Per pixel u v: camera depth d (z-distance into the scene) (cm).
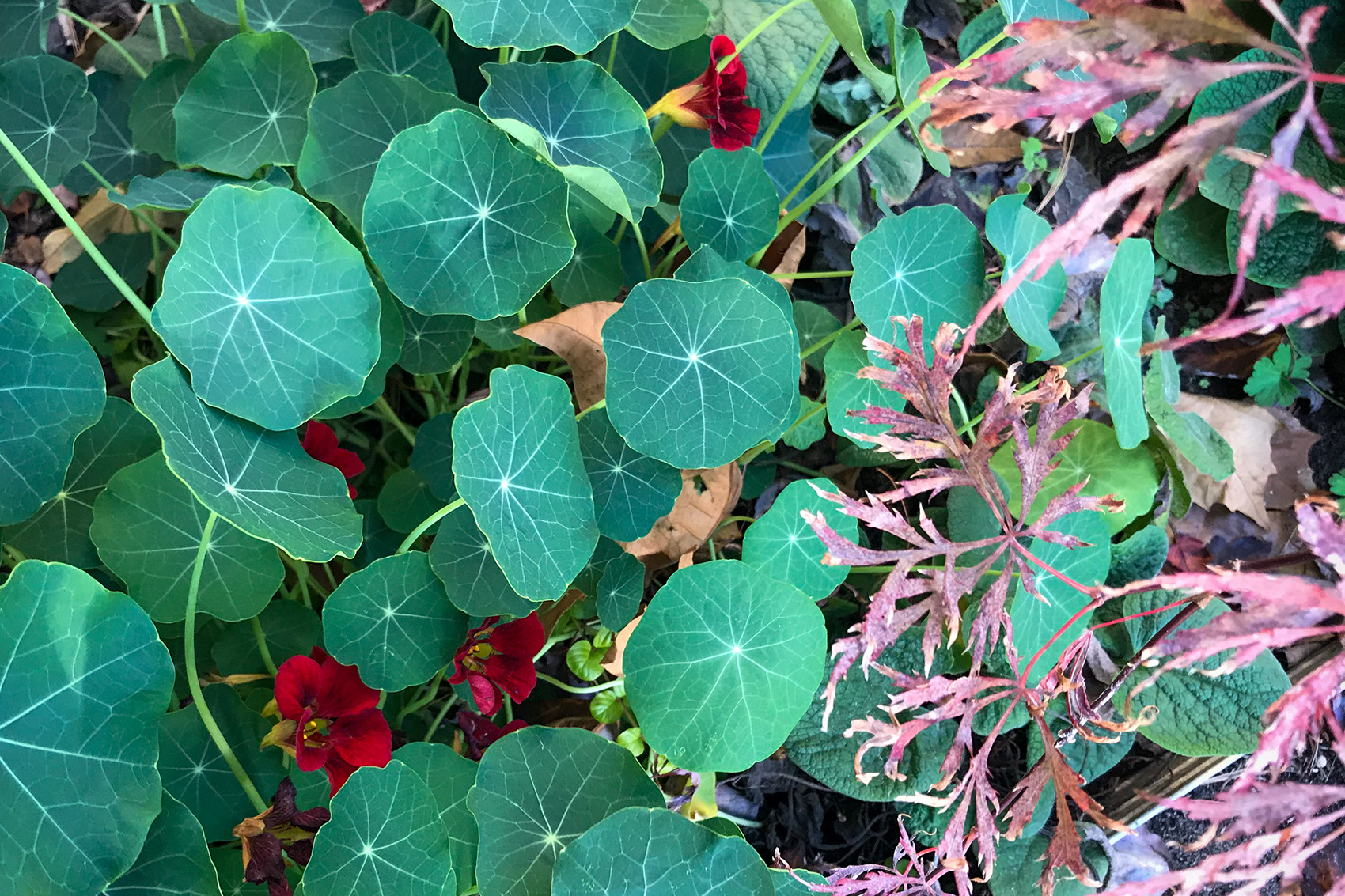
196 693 33
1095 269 56
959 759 31
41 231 52
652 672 38
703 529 44
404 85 37
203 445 31
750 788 50
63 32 53
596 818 37
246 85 38
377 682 36
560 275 42
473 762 37
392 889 32
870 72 39
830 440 52
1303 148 53
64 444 30
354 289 34
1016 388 51
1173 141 17
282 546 30
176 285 31
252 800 33
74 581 27
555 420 37
